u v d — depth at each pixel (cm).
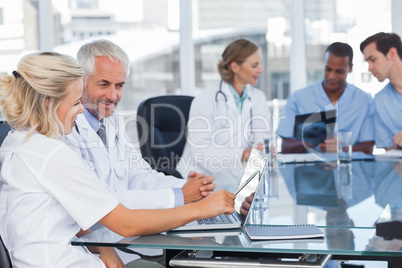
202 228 142
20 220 128
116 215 130
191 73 444
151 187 206
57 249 128
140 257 199
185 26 439
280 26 436
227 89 310
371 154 334
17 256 128
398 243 125
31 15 433
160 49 470
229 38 444
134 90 540
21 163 130
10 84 133
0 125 172
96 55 189
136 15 460
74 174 128
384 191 200
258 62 307
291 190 205
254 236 130
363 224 145
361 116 349
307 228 138
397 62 345
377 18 404
